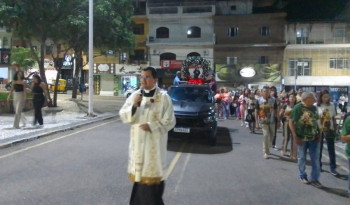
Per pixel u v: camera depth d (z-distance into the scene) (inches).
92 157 349.1
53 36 778.2
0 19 698.2
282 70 1553.9
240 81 1558.8
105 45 938.1
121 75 1722.4
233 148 438.6
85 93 1749.5
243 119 695.7
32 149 377.1
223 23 1617.9
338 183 293.1
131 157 168.6
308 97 279.9
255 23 1581.0
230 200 235.9
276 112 398.0
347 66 1501.0
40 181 262.2
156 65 1675.7
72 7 753.6
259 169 331.3
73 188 247.9
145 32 1700.3
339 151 434.9
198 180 283.0
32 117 637.3
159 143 165.9
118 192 241.4
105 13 794.2
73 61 1717.5
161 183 169.9
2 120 573.3
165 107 168.6
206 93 492.7
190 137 432.8
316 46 1517.0
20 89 488.4
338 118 497.0
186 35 1660.9
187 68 644.7
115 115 757.9
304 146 287.1
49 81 1710.1
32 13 709.9
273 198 244.5
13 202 216.4
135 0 1731.1
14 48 1437.0
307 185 281.6
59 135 476.7
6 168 295.7
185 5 1654.8
